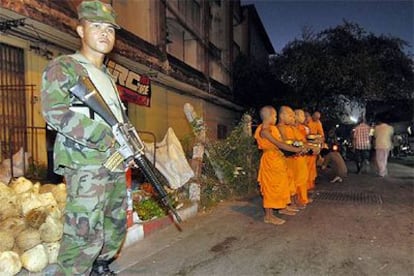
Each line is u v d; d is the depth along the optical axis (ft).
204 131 22.63
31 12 19.48
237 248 13.74
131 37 31.99
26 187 13.65
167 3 40.88
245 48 76.84
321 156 34.76
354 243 14.24
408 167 44.42
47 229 11.43
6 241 10.98
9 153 18.49
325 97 63.05
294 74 62.34
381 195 24.84
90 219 8.89
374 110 68.54
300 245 14.03
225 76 62.08
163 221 16.37
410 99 66.18
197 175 20.90
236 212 19.72
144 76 32.01
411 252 13.24
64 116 8.41
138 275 11.30
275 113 17.66
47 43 22.74
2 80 20.20
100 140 8.59
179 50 47.78
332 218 18.29
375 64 59.62
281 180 17.13
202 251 13.43
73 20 22.84
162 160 17.52
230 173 23.91
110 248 10.27
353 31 62.34
